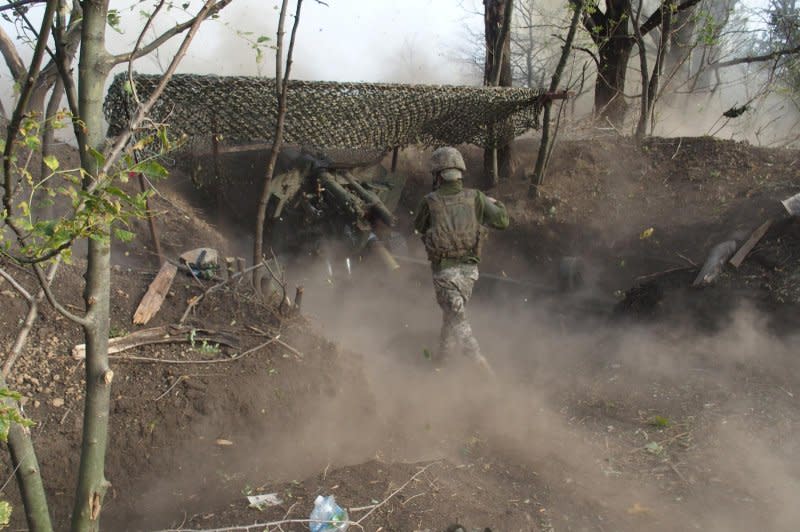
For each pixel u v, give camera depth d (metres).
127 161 1.96
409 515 3.24
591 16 10.66
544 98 8.37
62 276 4.99
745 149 8.08
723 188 7.54
